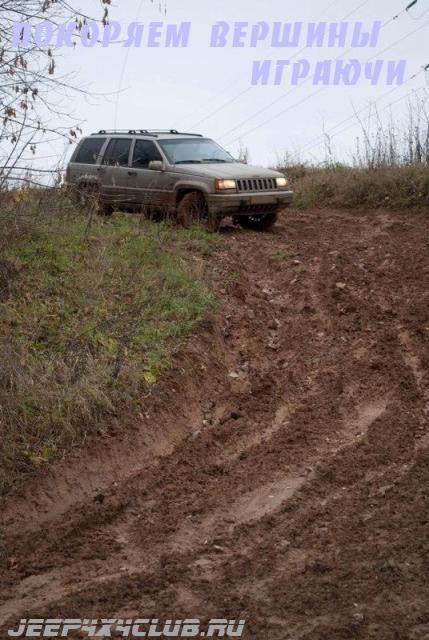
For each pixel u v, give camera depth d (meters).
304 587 5.10
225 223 15.77
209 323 9.84
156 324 9.44
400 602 4.85
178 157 14.52
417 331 10.20
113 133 15.38
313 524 6.09
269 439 7.80
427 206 16.70
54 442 7.16
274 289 11.89
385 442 7.54
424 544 5.56
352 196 18.06
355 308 10.90
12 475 6.75
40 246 10.41
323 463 7.18
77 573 5.61
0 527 6.24
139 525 6.34
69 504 6.68
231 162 14.99
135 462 7.37
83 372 7.91
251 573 5.39
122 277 10.45
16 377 7.55
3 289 9.09
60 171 8.95
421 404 8.44
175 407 8.20
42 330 8.59
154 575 5.43
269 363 9.69
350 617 4.70
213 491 6.88
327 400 8.59
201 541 6.01
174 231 13.29
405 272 12.30
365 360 9.47
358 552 5.52
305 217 16.84
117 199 14.77
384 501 6.36
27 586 5.44
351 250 13.41
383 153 20.06
